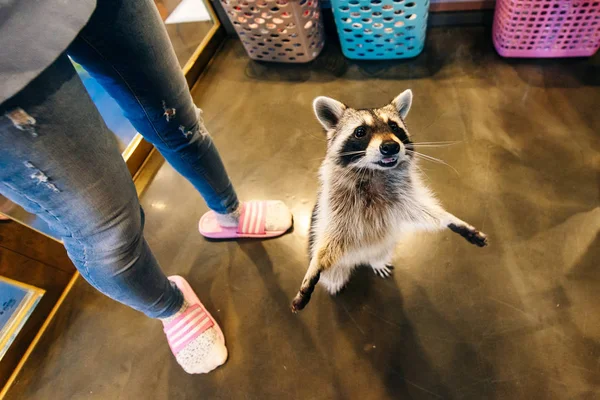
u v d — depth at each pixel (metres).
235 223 1.58
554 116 1.79
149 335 1.44
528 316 1.30
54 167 0.62
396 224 1.25
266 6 1.93
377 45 2.10
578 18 1.77
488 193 1.60
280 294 1.47
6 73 0.50
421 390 1.21
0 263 1.30
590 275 1.35
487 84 1.97
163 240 1.69
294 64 2.30
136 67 0.82
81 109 0.65
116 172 0.74
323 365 1.30
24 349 1.44
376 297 1.41
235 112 2.12
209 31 2.45
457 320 1.33
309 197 1.73
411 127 1.86
